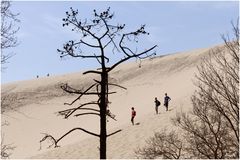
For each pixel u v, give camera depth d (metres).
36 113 70.31
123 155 22.72
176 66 86.12
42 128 61.94
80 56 7.21
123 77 87.06
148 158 15.27
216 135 11.86
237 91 11.31
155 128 26.86
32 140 55.16
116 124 47.31
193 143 12.81
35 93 83.81
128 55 7.32
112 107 67.62
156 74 85.06
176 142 15.32
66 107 73.19
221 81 11.38
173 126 23.19
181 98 33.81
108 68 7.36
